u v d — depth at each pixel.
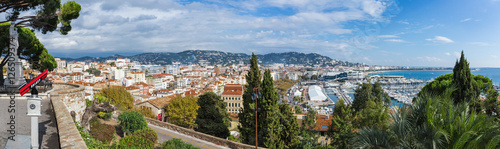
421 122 9.91
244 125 34.41
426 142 8.81
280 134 33.66
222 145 26.16
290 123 34.56
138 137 20.14
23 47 26.02
